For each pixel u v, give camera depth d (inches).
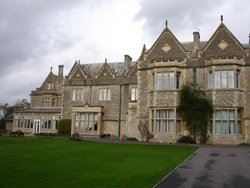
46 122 1887.3
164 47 1242.6
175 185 392.8
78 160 588.4
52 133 1731.1
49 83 2258.9
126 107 1571.1
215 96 1115.9
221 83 1119.6
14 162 549.0
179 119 1155.3
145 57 1264.8
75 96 1701.5
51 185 373.7
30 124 1925.4
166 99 1166.3
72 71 1775.3
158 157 652.7
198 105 1120.2
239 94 1108.5
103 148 838.5
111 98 1614.2
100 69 1685.5
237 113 1099.3
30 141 1061.1
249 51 1144.2
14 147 830.5
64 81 1737.2
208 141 1104.8
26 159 591.2
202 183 405.4
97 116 1572.3
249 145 1035.9
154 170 490.0
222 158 648.4
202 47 1251.8
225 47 1167.0
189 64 1190.3
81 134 1574.8
